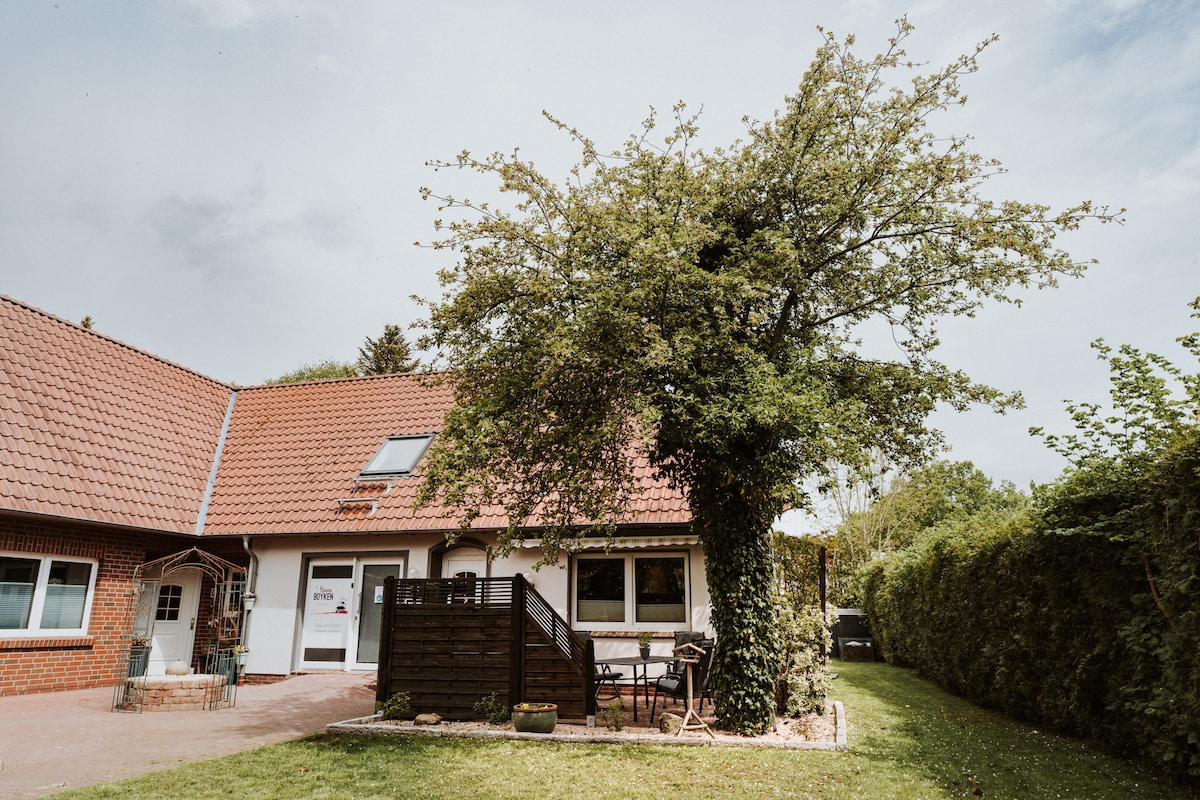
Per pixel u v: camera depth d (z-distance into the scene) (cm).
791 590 1631
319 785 805
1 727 1148
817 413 947
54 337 1866
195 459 2055
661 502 1641
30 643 1510
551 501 1234
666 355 940
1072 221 1098
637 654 1612
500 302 1123
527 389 1091
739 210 1245
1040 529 1109
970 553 1419
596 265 1118
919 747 1010
